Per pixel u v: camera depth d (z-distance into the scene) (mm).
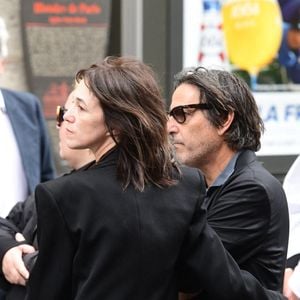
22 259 7125
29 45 13969
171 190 6379
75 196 6137
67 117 6383
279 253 7422
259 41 14953
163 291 6234
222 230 7234
